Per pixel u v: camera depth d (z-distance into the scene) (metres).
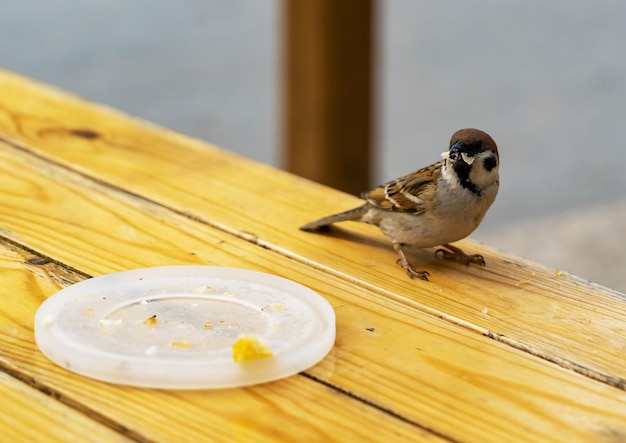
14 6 13.59
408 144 10.73
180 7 14.02
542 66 12.93
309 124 6.36
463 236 3.62
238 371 2.52
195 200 3.94
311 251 3.54
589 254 8.52
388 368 2.66
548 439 2.37
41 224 3.60
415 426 2.39
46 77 11.51
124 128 4.75
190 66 12.12
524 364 2.73
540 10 14.95
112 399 2.45
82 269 3.25
